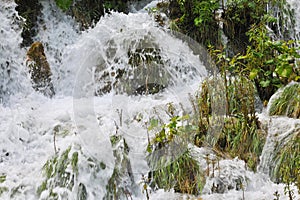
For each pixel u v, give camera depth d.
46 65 7.57
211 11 8.09
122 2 8.97
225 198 5.23
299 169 5.39
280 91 6.41
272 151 5.71
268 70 7.00
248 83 6.48
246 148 5.86
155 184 5.49
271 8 8.34
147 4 9.12
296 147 5.60
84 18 8.66
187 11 8.18
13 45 7.70
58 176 5.32
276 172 5.60
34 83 7.47
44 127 6.41
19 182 5.46
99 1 8.83
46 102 7.31
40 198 5.31
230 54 8.16
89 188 5.26
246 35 8.11
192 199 5.24
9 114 6.69
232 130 5.97
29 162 5.94
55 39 8.37
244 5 8.18
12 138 6.26
